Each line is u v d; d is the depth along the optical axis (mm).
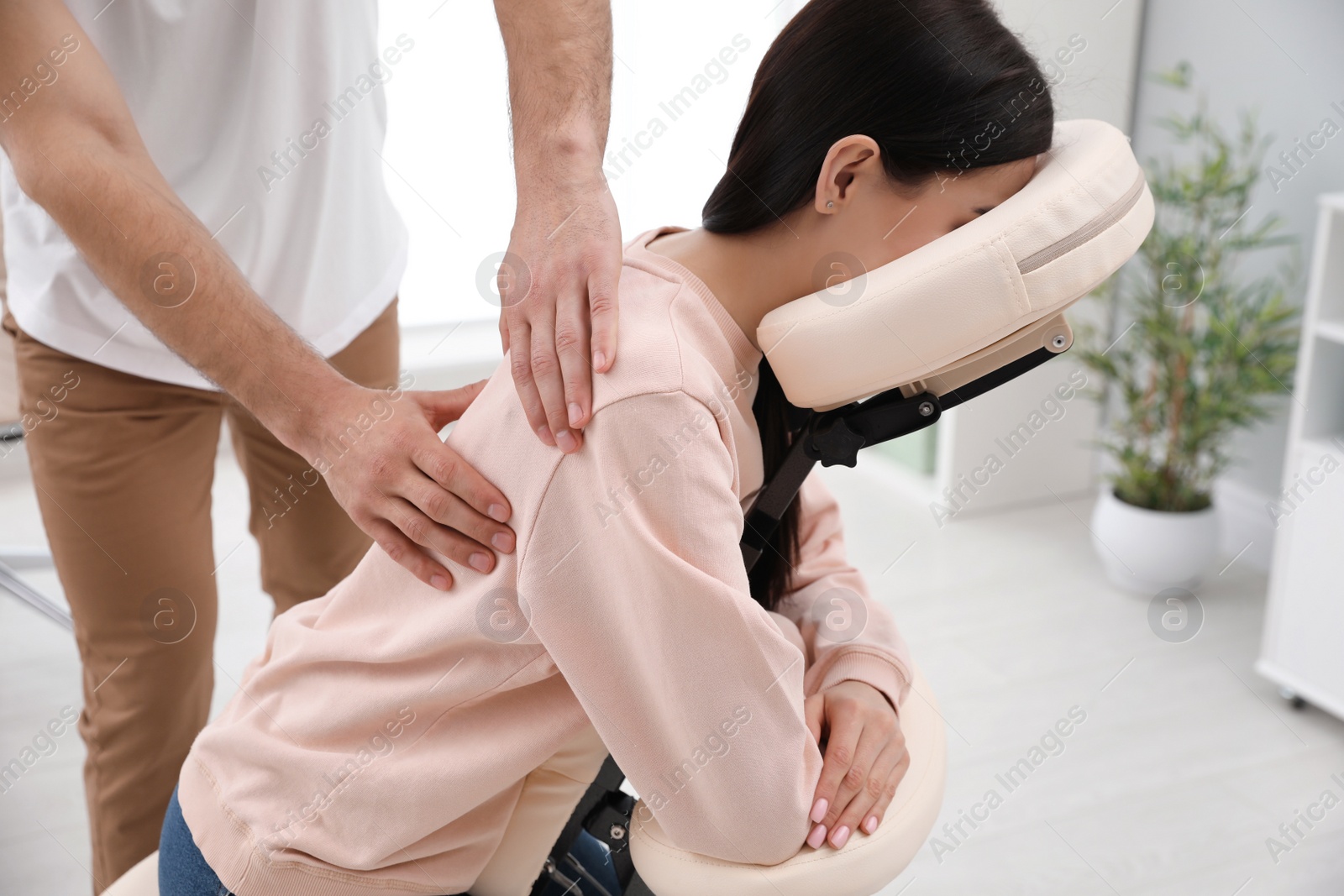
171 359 1142
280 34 1114
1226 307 2307
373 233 1292
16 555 2201
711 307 747
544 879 860
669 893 744
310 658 795
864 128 726
